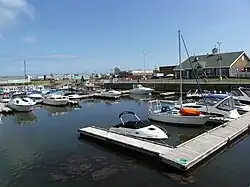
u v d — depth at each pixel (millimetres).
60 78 107875
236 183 11547
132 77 88000
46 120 28062
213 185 11391
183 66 67750
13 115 32031
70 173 13164
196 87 50000
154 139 17688
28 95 46500
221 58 63250
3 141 19609
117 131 19047
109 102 42750
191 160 12781
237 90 34969
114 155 15492
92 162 14523
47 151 16781
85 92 53719
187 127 21797
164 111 24125
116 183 11859
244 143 17141
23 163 14812
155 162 14039
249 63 64312
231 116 23094
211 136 16922
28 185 12062
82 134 19938
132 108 34719
